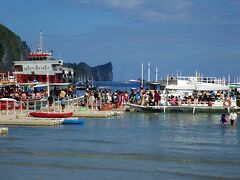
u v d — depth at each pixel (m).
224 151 35.22
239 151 35.25
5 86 79.62
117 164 29.55
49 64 92.62
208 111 73.25
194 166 29.16
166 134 46.19
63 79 93.75
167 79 92.94
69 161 30.30
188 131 49.19
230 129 51.53
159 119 63.72
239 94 100.25
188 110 73.31
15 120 51.84
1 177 25.72
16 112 60.91
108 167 28.53
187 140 41.59
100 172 27.14
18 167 28.23
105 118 64.62
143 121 60.53
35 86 81.81
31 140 39.94
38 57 94.38
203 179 25.64
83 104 76.69
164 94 78.75
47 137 42.22
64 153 33.25
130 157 31.98
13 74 91.44
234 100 76.38
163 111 73.62
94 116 65.50
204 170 28.00
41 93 75.38
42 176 26.05
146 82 115.38
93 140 40.75
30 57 95.00
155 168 28.39
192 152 34.53
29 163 29.44
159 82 105.75
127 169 28.03
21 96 67.38
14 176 25.98
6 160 30.36
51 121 52.06
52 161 30.20
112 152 33.97
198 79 93.25
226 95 93.94
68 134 44.88
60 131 47.25
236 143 39.81
